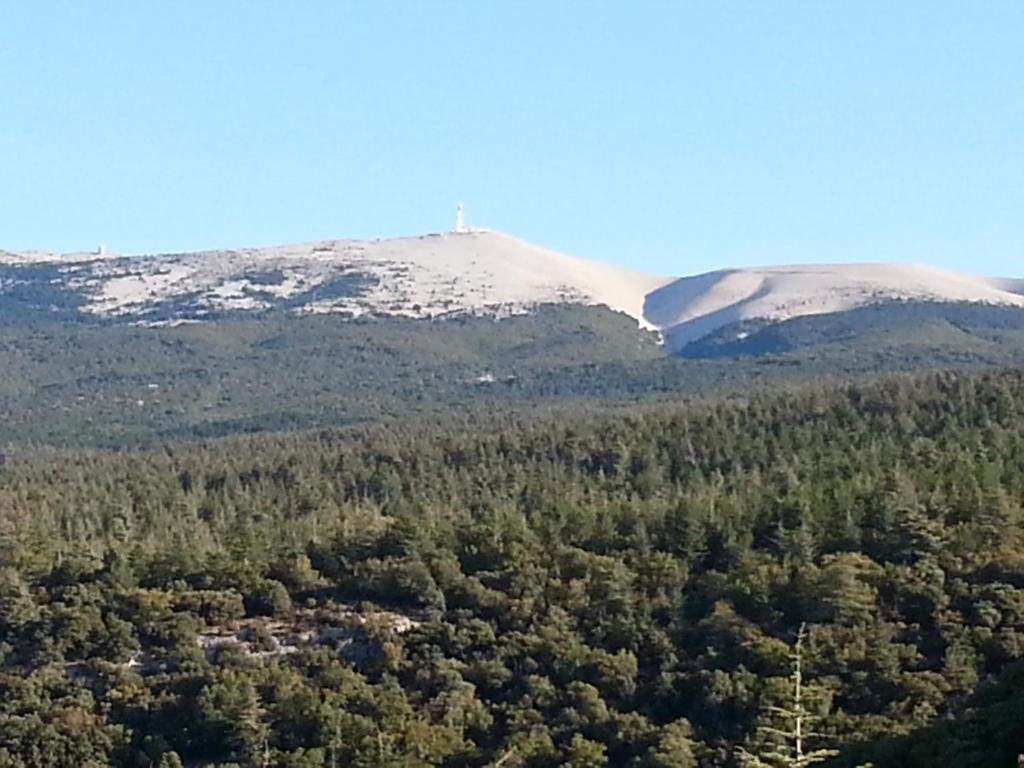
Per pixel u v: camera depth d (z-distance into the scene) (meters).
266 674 122.25
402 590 136.25
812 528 134.12
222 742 116.50
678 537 137.88
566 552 137.00
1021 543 124.94
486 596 131.88
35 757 116.88
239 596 137.25
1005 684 93.06
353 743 112.00
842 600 118.00
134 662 129.62
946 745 83.38
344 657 128.38
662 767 103.19
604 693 116.88
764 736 90.38
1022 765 66.88
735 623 120.62
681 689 115.12
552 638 123.44
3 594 134.88
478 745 113.50
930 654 112.06
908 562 126.75
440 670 122.69
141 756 116.62
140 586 141.12
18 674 127.88
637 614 125.69
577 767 106.56
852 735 93.12
